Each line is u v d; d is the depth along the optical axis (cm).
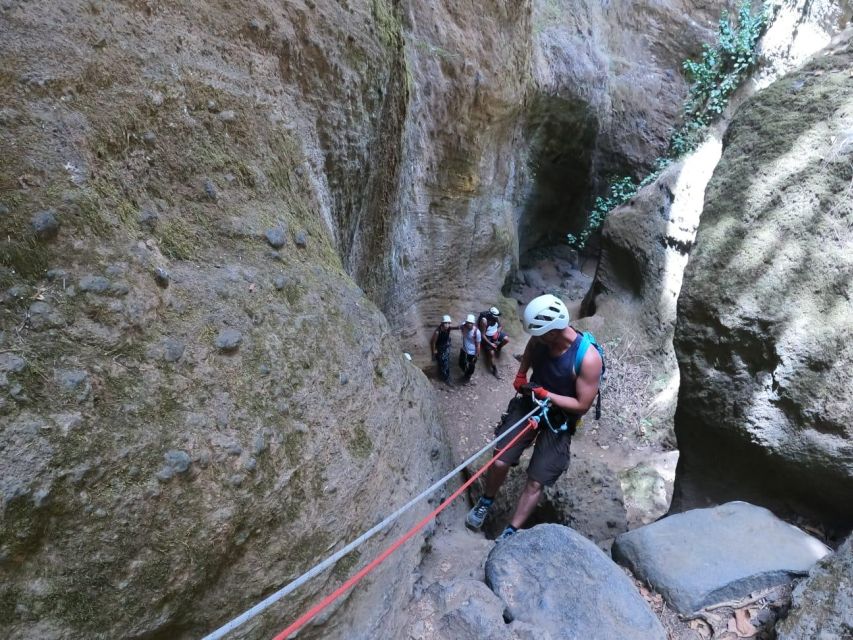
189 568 148
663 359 710
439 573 253
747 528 263
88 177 166
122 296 161
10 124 153
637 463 583
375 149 420
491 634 203
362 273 474
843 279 249
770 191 287
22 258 144
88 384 142
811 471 257
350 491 206
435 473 287
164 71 211
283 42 284
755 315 274
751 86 889
